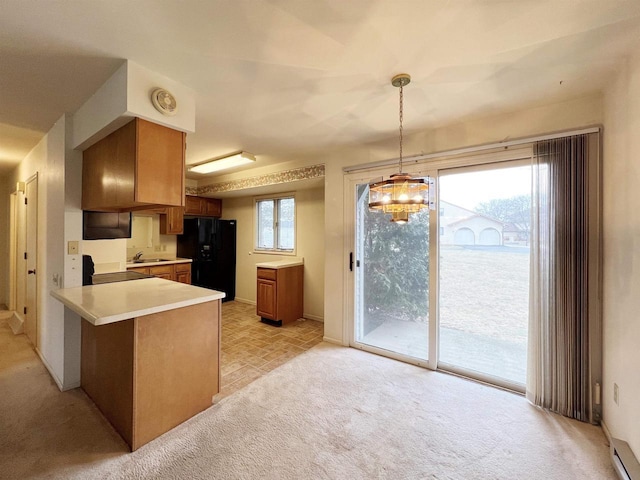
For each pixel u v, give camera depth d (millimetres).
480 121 2475
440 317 2746
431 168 2738
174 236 5277
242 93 2014
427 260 2801
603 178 1957
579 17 1316
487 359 2520
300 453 1670
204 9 1252
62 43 1471
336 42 1487
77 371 2393
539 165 2164
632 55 1575
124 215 2775
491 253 2506
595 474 1531
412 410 2088
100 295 2070
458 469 1564
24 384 2414
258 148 3291
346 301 3289
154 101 1731
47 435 1809
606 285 1892
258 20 1325
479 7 1255
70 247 2371
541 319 2139
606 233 1899
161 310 1785
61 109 2234
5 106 2182
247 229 5312
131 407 1703
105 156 2049
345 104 2195
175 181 1907
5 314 4297
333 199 3389
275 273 4016
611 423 1781
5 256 4781
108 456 1637
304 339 3529
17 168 3992
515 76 1815
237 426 1907
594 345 1975
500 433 1851
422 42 1493
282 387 2396
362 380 2514
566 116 2125
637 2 1221
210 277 5043
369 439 1789
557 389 2066
